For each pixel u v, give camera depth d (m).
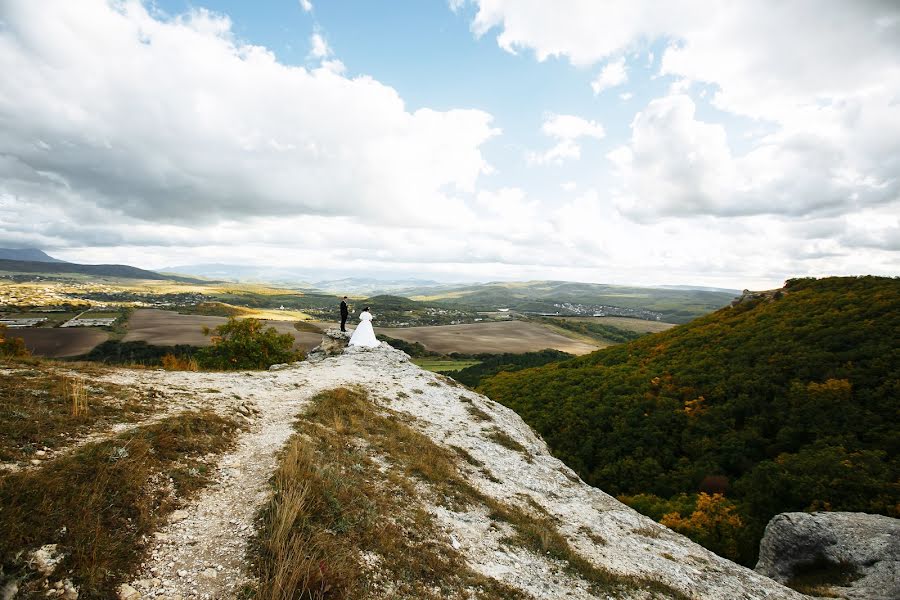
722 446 33.16
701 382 43.50
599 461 38.66
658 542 15.10
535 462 20.39
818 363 36.53
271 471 9.87
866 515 18.05
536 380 63.00
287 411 15.46
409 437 16.94
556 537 12.53
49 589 5.18
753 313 59.34
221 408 13.65
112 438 8.93
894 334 36.09
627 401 45.50
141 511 7.04
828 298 52.06
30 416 8.95
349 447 13.81
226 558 6.72
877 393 30.19
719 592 12.14
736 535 22.83
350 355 31.08
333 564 7.05
